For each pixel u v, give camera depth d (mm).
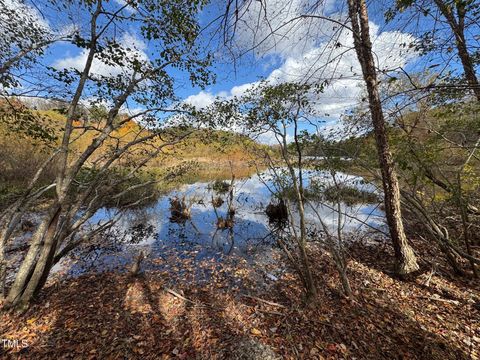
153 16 4383
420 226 6730
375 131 4402
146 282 4855
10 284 4383
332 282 4688
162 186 14344
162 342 3162
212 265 5809
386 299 3990
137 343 3125
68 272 5152
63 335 3201
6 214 4027
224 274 5336
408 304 3822
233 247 7070
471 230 5867
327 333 3262
